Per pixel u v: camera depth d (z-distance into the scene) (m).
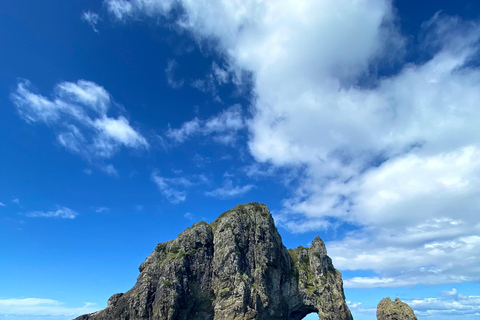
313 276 165.62
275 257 154.38
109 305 141.75
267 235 156.50
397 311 165.75
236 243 146.75
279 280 152.75
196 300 138.12
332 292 161.12
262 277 143.25
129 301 138.38
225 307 130.50
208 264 147.00
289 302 156.12
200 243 150.38
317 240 178.38
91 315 142.50
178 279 137.12
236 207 169.38
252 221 160.88
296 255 179.38
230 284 135.75
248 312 130.25
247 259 146.88
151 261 151.12
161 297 132.12
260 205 171.88
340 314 155.12
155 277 142.75
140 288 139.88
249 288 136.38
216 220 171.38
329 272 171.00
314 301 155.88
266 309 138.88
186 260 143.62
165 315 128.62
